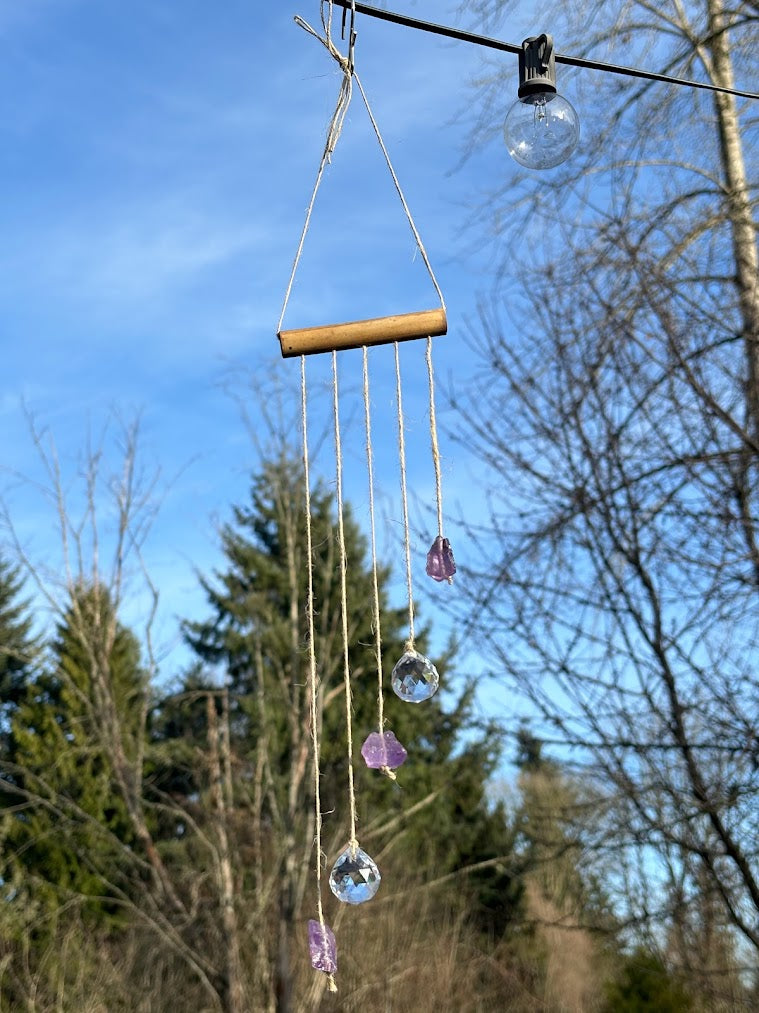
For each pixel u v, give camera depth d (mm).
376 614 3131
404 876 16422
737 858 7582
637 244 8156
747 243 8188
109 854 15992
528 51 4066
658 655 7973
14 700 18609
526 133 4078
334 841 12922
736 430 7441
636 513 8047
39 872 16359
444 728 18062
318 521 15836
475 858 19047
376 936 14266
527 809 9438
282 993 11844
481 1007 16484
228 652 18750
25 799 17531
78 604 13891
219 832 12797
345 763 15234
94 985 13539
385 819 17484
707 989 8195
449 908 17922
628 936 8898
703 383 7867
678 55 9078
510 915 17656
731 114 9023
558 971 16969
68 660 17188
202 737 16672
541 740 8242
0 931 14500
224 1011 11961
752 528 7676
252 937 12320
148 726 16984
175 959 14633
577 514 8188
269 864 13734
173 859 16406
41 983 14344
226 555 17016
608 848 8078
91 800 16188
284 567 16781
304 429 3268
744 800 7641
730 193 8336
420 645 17438
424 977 14883
